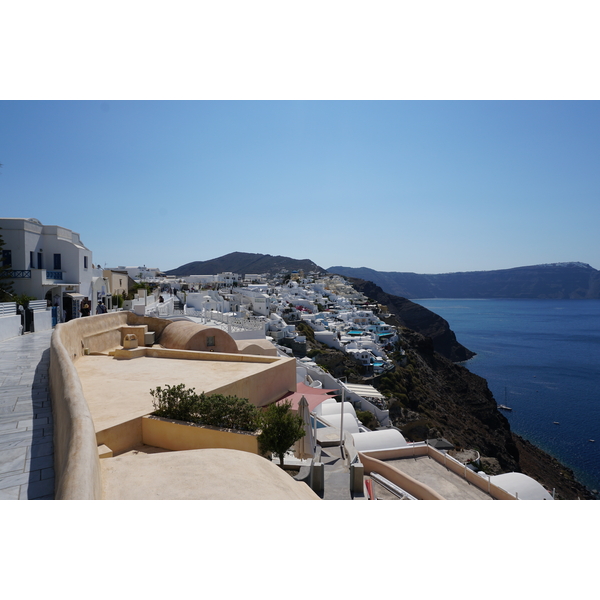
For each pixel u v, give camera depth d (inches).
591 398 4030.5
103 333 698.8
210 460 264.1
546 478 2362.2
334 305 5851.4
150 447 346.0
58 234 1208.2
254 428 348.2
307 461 491.5
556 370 5324.8
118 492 219.9
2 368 444.5
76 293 1227.9
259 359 607.2
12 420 286.7
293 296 5418.3
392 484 586.6
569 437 3073.3
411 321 7726.4
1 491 193.2
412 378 3440.0
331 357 3014.3
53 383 336.8
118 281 1925.4
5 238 1053.8
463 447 2413.9
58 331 473.7
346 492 467.8
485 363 5846.5
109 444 320.8
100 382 479.5
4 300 855.7
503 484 717.3
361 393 2345.0
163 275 5659.5
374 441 824.9
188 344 696.4
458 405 3654.0
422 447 774.5
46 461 225.3
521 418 3494.1
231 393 474.9
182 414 352.8
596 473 2512.3
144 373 527.2
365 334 4057.6
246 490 229.8
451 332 6978.4
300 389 652.7
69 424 199.8
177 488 226.7
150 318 792.3
